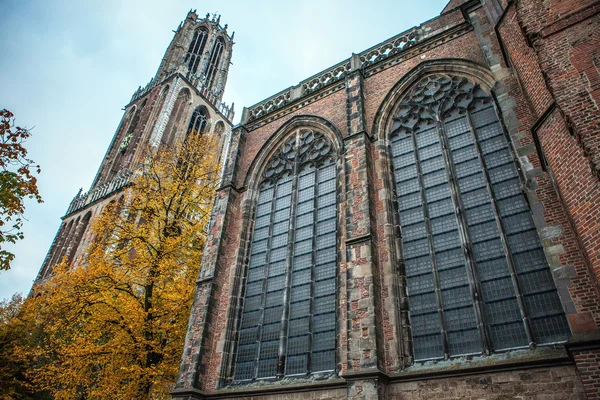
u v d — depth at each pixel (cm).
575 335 1058
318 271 1795
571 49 1169
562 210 1274
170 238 2138
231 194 2319
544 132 1216
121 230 2239
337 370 1482
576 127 1052
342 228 1803
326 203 1989
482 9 1933
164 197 2405
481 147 1680
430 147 1831
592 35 1155
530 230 1395
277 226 2109
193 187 2500
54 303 1967
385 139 1983
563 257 1210
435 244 1564
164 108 6450
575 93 1099
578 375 1073
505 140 1631
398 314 1452
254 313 1867
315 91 2447
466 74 1930
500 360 1191
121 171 5844
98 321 1908
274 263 1972
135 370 1683
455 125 1820
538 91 1302
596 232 1003
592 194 1031
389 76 2183
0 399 2552
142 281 2114
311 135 2320
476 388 1185
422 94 2022
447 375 1238
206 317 1859
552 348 1169
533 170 1388
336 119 2220
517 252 1382
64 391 1803
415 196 1728
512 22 1481
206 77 8025
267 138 2478
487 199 1541
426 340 1395
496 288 1358
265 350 1722
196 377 1702
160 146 5978
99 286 1984
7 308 3959
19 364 2662
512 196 1497
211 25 8744
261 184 2369
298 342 1658
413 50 2183
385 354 1386
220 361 1758
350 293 1514
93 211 5719
